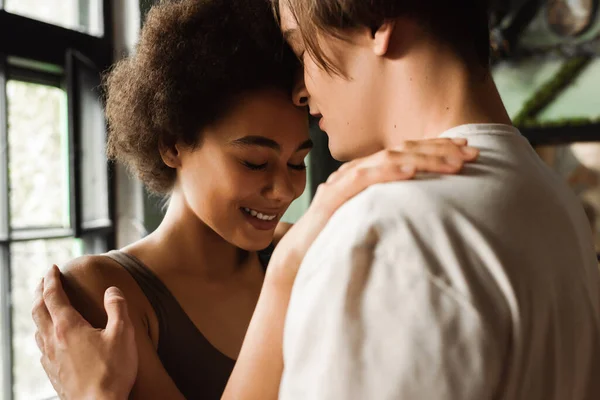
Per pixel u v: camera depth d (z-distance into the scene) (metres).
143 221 2.08
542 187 0.50
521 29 3.04
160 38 0.88
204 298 0.91
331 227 0.47
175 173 0.95
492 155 0.50
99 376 0.70
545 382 0.45
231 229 0.89
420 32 0.53
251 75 0.83
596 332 0.53
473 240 0.43
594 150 2.86
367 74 0.56
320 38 0.57
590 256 0.56
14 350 1.85
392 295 0.41
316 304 0.43
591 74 2.89
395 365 0.39
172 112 0.85
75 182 1.86
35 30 1.80
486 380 0.39
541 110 3.04
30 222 1.92
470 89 0.54
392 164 0.48
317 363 0.42
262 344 0.56
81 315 0.79
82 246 2.08
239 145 0.84
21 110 1.87
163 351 0.86
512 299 0.41
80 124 1.89
